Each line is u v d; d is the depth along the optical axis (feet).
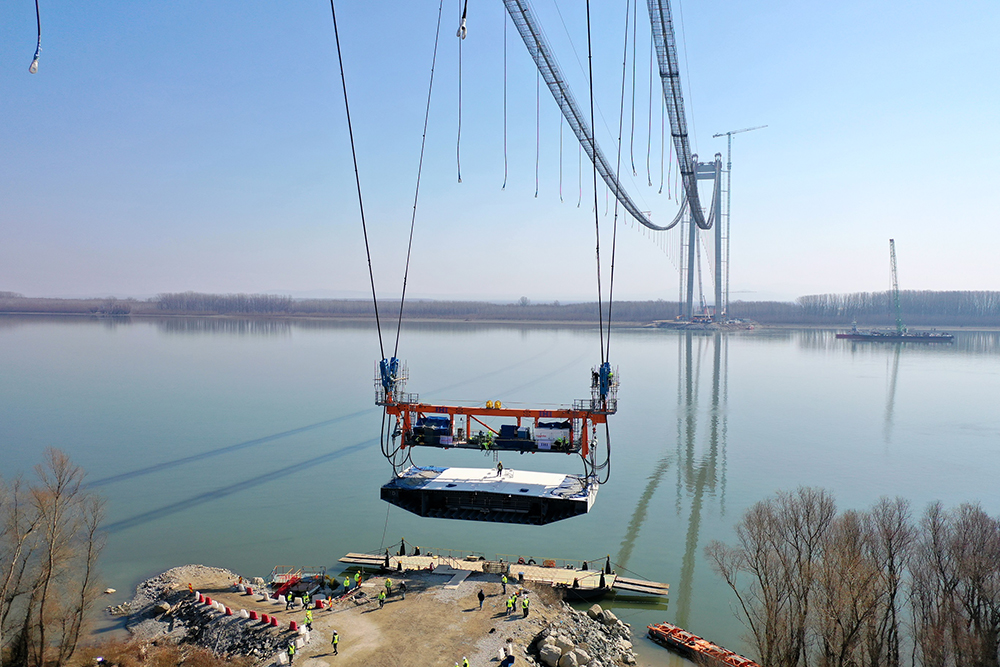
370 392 542.16
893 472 321.11
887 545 157.79
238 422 422.41
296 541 221.46
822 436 399.85
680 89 304.09
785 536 164.96
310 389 560.61
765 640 153.79
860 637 145.38
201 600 165.37
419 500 156.35
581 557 212.84
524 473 168.35
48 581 150.61
